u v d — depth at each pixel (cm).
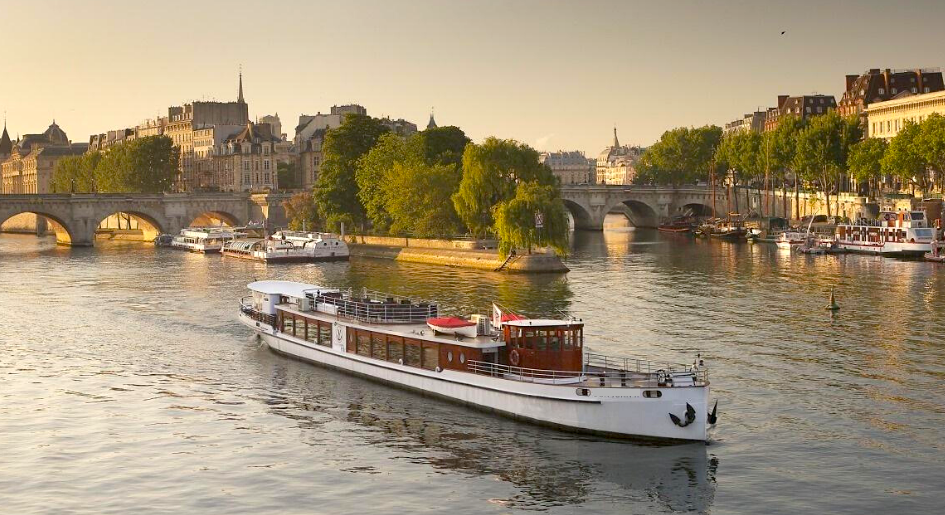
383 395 6831
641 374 6103
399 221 17262
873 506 4928
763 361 7688
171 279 13988
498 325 6750
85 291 12519
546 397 6006
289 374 7512
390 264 16138
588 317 9681
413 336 6850
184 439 6003
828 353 7956
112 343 8831
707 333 8794
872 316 9612
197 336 9125
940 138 17000
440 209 16650
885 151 18800
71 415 6525
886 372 7338
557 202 14212
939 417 6244
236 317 10175
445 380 6594
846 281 12362
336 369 7562
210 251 19212
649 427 5766
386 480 5312
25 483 5316
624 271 13962
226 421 6347
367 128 19888
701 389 5744
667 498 5050
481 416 6312
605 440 5838
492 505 4994
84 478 5388
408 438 5931
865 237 16362
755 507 4938
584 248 18375
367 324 7425
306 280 13538
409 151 18462
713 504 4975
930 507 4903
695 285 12156
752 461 5509
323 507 4981
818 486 5175
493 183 15575
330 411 6500
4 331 9481
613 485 5212
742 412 6356
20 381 7438
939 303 10388
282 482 5306
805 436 5897
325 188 19275
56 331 9462
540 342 6306
